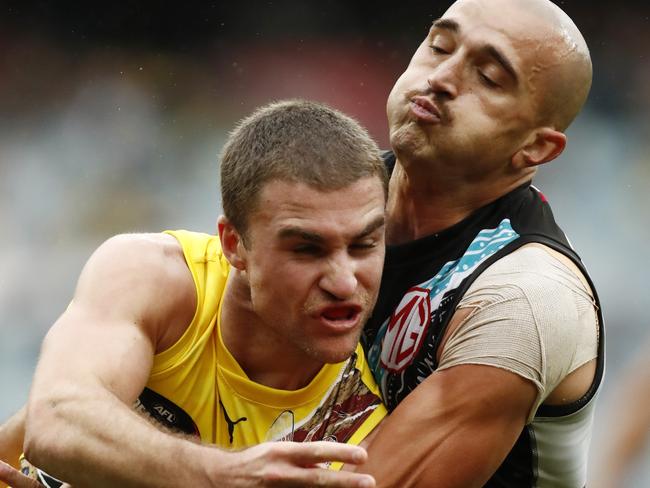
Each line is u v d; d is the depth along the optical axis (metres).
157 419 10.23
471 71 10.70
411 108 10.82
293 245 8.83
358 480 7.54
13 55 47.53
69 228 41.12
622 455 20.17
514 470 11.38
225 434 10.21
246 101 47.69
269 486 7.63
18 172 43.25
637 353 32.59
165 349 10.04
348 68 48.16
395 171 11.77
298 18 49.03
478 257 10.86
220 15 48.56
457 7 10.95
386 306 11.33
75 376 8.96
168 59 48.56
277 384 10.25
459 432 9.97
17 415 11.84
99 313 9.59
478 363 10.02
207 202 43.59
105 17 48.75
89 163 44.38
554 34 10.73
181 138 46.00
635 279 40.12
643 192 43.38
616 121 45.84
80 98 47.28
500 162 11.00
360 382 10.87
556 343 10.15
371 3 48.72
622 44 47.62
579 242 41.78
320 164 8.73
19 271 38.16
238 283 9.74
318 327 9.02
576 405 10.96
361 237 8.83
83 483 8.57
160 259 10.16
